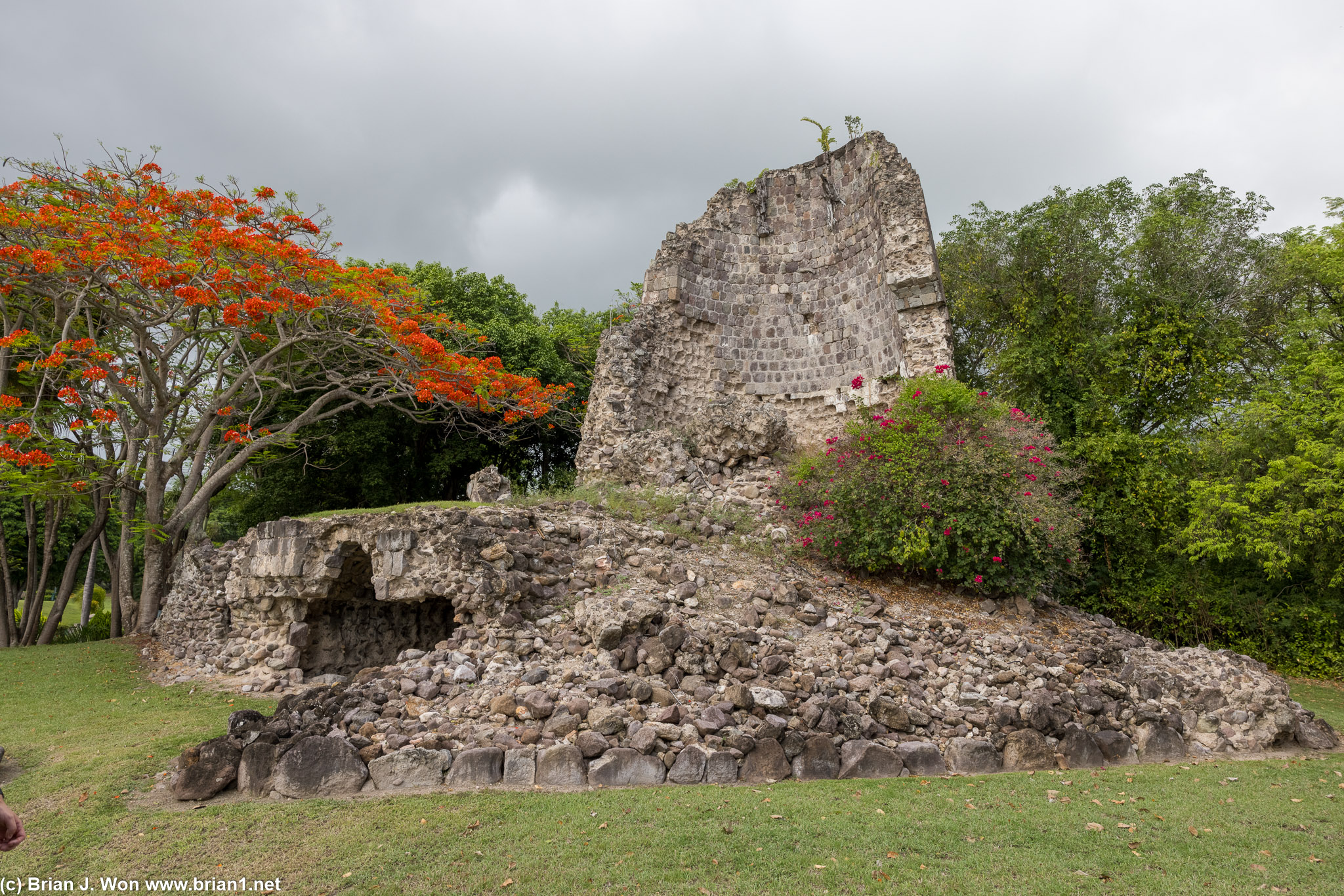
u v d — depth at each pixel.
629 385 18.11
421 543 11.07
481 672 9.05
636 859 5.60
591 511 12.99
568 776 7.25
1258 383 19.56
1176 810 6.89
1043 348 19.53
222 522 34.16
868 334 18.00
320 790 7.10
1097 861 5.75
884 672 9.38
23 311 17.28
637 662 9.03
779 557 12.70
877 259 17.59
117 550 21.31
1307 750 9.69
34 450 15.35
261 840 6.11
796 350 19.42
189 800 7.14
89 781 7.68
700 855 5.67
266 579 13.43
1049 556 12.05
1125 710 9.31
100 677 13.49
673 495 14.88
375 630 14.59
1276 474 15.97
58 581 29.58
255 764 7.25
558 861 5.60
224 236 14.97
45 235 14.98
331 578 12.59
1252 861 5.80
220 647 14.39
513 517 11.49
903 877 5.39
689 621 9.83
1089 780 7.79
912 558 12.13
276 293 16.14
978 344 24.14
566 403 25.78
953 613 11.84
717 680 8.84
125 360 18.94
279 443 19.28
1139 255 19.83
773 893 5.14
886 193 17.09
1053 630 11.58
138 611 18.58
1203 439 18.62
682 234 19.50
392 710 8.11
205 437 18.95
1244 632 17.84
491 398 19.38
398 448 24.81
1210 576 17.98
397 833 6.12
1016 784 7.57
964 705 8.95
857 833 6.11
